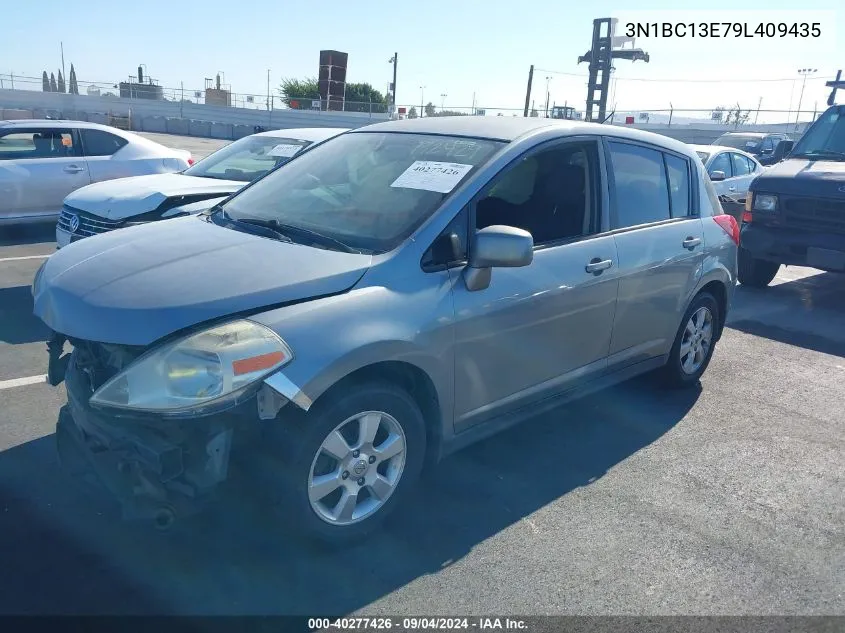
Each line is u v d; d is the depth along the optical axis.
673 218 5.00
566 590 3.11
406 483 3.43
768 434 4.81
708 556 3.41
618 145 4.55
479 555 3.32
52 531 3.31
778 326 7.54
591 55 22.55
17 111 38.12
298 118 43.12
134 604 2.89
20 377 5.12
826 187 7.99
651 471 4.21
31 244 9.86
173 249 3.43
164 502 2.85
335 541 3.24
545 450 4.41
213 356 2.78
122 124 40.69
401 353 3.20
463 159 3.83
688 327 5.29
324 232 3.61
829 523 3.76
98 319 2.91
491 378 3.73
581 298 4.12
